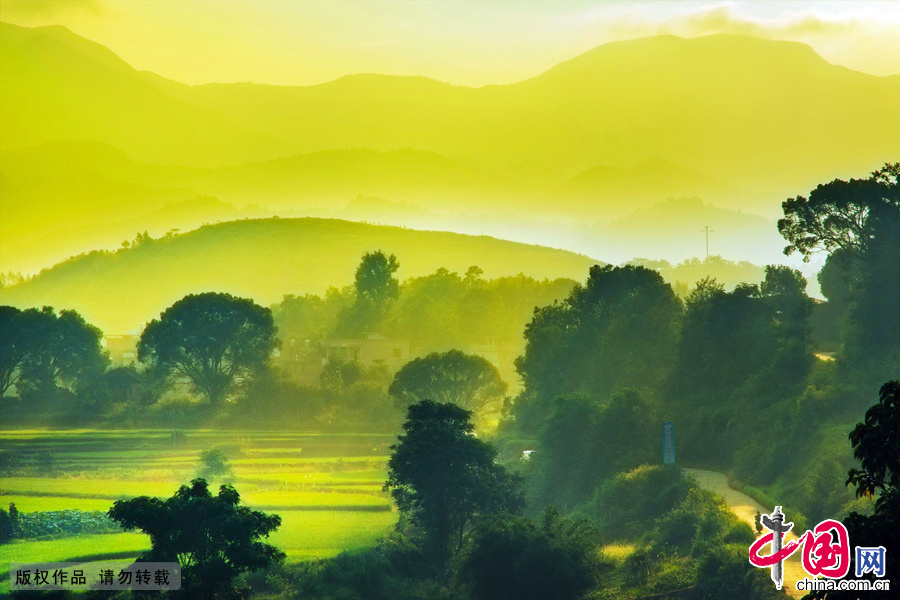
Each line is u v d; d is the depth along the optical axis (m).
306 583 173.12
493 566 167.12
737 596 138.12
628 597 150.50
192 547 143.50
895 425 90.88
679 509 183.25
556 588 160.75
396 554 195.00
